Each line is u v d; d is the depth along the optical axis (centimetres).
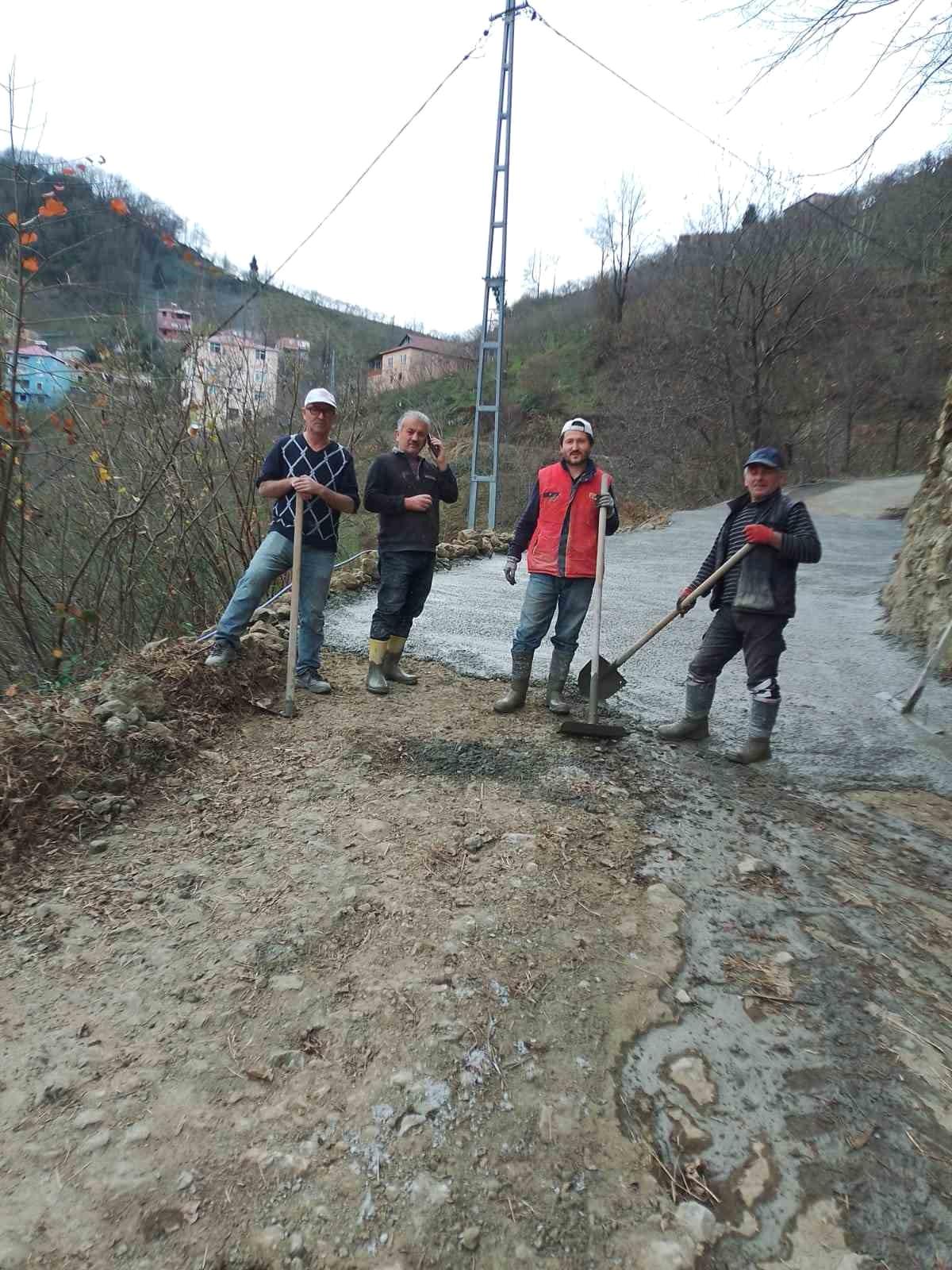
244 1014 217
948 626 500
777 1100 197
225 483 707
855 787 388
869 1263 157
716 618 420
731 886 291
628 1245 160
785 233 2438
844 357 2827
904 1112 195
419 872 288
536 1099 194
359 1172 172
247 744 400
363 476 1215
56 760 326
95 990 224
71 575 669
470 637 647
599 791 363
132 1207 162
